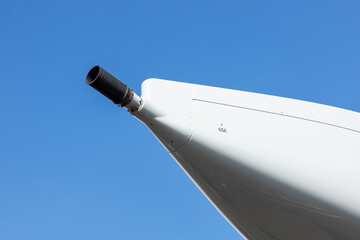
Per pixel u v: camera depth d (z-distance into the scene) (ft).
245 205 21.86
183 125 20.47
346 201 22.00
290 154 21.66
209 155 20.77
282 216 21.97
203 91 21.39
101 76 18.94
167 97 20.67
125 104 19.90
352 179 22.20
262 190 21.43
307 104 23.07
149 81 20.79
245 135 21.25
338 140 22.71
